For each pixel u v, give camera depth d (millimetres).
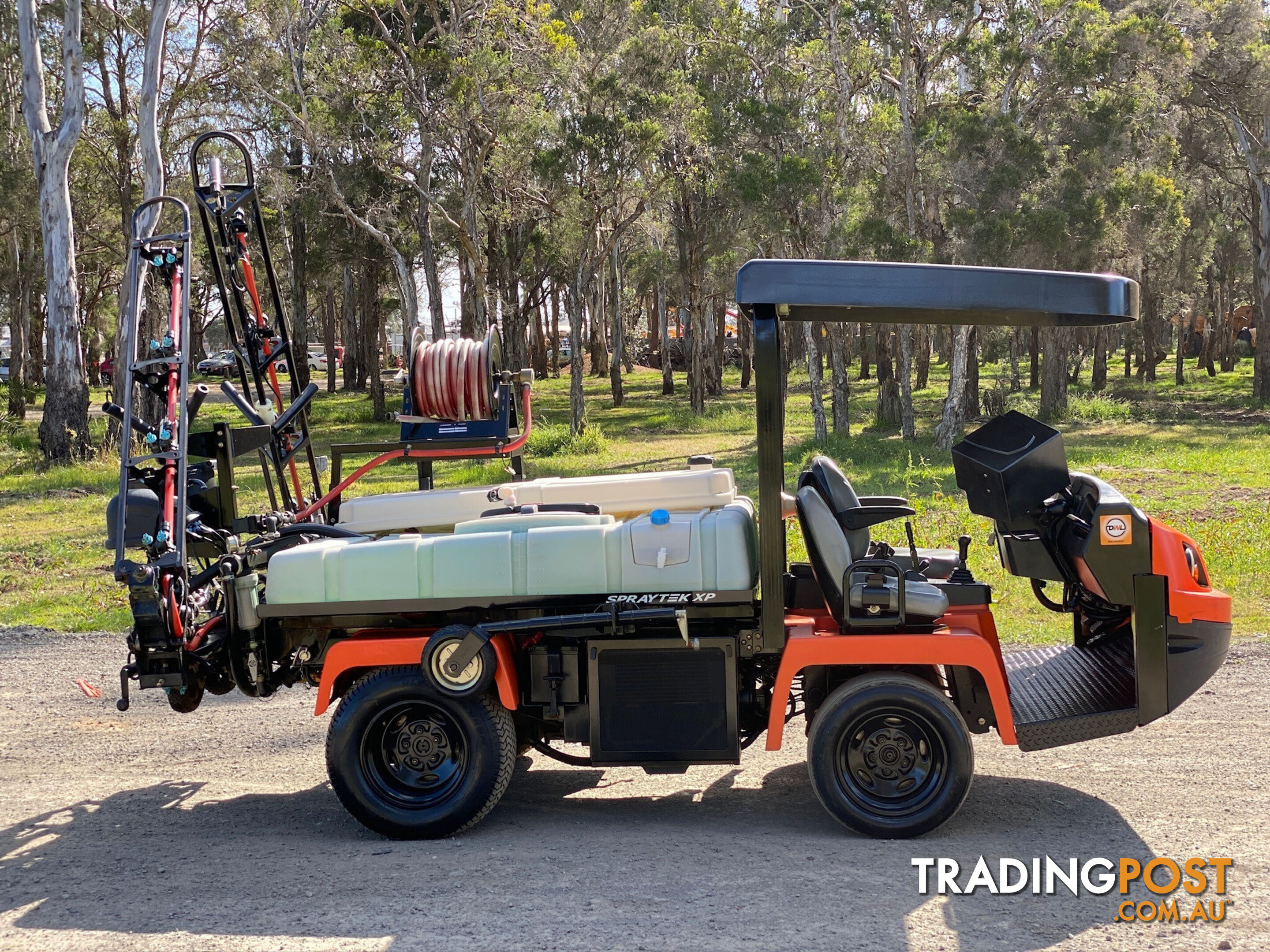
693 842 5020
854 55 29766
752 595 5074
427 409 6934
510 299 43156
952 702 5102
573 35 31719
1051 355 34812
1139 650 5055
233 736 7199
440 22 30641
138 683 8594
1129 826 5078
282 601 5309
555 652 5289
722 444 29781
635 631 5176
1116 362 71250
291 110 29453
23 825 5605
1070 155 29016
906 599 4992
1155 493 16359
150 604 5324
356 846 5148
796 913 4176
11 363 44594
